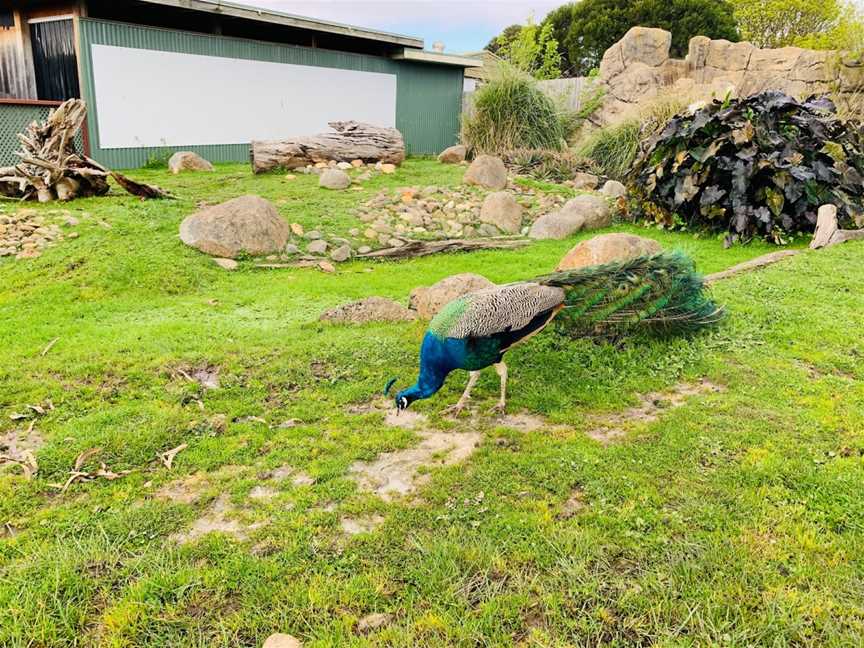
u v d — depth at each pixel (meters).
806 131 10.50
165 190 11.62
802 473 3.63
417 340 5.87
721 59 18.48
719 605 2.73
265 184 12.60
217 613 2.77
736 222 10.14
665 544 3.11
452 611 2.74
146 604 2.78
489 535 3.21
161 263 8.26
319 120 18.72
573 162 15.89
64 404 4.71
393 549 3.14
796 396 4.64
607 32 31.41
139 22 16.47
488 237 11.05
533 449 4.07
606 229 11.69
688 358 5.29
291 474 3.86
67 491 3.69
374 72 19.77
